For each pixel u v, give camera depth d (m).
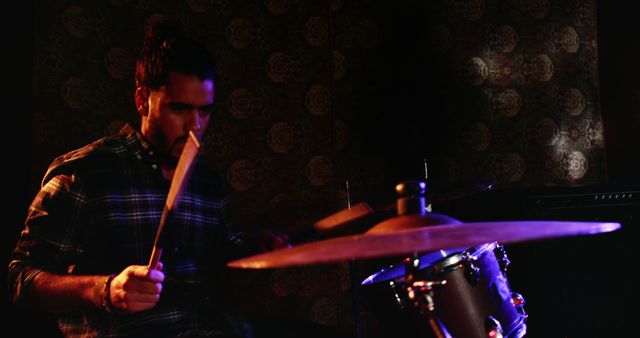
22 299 1.24
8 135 2.15
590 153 3.03
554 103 2.99
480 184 1.76
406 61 2.77
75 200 1.37
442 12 2.85
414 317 1.50
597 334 2.29
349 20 2.70
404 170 2.71
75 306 1.20
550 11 3.03
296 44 2.62
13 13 2.20
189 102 1.42
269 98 2.56
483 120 2.88
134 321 1.38
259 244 1.63
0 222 2.11
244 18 2.55
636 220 2.37
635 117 3.10
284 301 2.50
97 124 2.29
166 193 1.50
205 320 1.49
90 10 2.32
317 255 0.83
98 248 1.42
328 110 2.63
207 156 2.46
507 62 2.94
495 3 2.94
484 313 1.51
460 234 0.87
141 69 1.49
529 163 2.93
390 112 2.72
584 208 2.34
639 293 2.34
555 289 2.27
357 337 1.91
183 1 2.46
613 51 3.10
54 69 2.25
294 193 2.56
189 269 1.56
